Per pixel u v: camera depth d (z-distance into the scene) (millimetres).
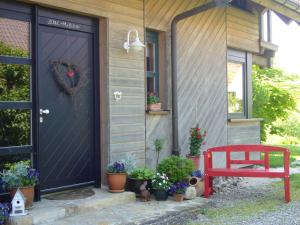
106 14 6461
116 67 6617
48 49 5883
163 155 7574
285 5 8258
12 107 5426
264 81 15945
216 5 7172
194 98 8391
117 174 6051
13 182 4992
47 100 5855
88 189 6309
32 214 4934
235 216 5656
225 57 9438
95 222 5062
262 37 10992
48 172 5871
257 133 10664
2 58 5312
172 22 7676
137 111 7000
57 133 5992
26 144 5609
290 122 19266
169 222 5312
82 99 6352
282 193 7148
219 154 9031
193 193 6398
